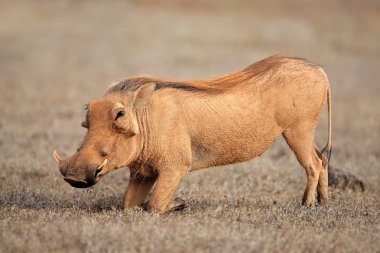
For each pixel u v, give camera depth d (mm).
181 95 24656
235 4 137500
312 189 26984
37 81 68562
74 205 25438
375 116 56688
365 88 73750
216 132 25062
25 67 78688
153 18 122250
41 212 23703
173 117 24266
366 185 32469
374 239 21109
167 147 24172
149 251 18953
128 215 23312
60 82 68562
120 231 20172
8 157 35125
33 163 33438
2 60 83250
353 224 23359
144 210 24719
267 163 35844
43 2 133125
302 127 26422
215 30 113312
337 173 32375
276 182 32062
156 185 24359
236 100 25359
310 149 26844
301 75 26250
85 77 72438
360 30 123000
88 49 95250
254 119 25547
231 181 31875
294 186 31891
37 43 98312
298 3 141750
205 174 32594
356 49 106750
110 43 100938
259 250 19266
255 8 135875
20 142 39750
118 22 118375
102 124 22781
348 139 46312
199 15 127188
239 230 21266
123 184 31047
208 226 21484
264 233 20875
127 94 23578
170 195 24344
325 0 145500
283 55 27297
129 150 23172
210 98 25047
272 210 25062
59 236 19688
